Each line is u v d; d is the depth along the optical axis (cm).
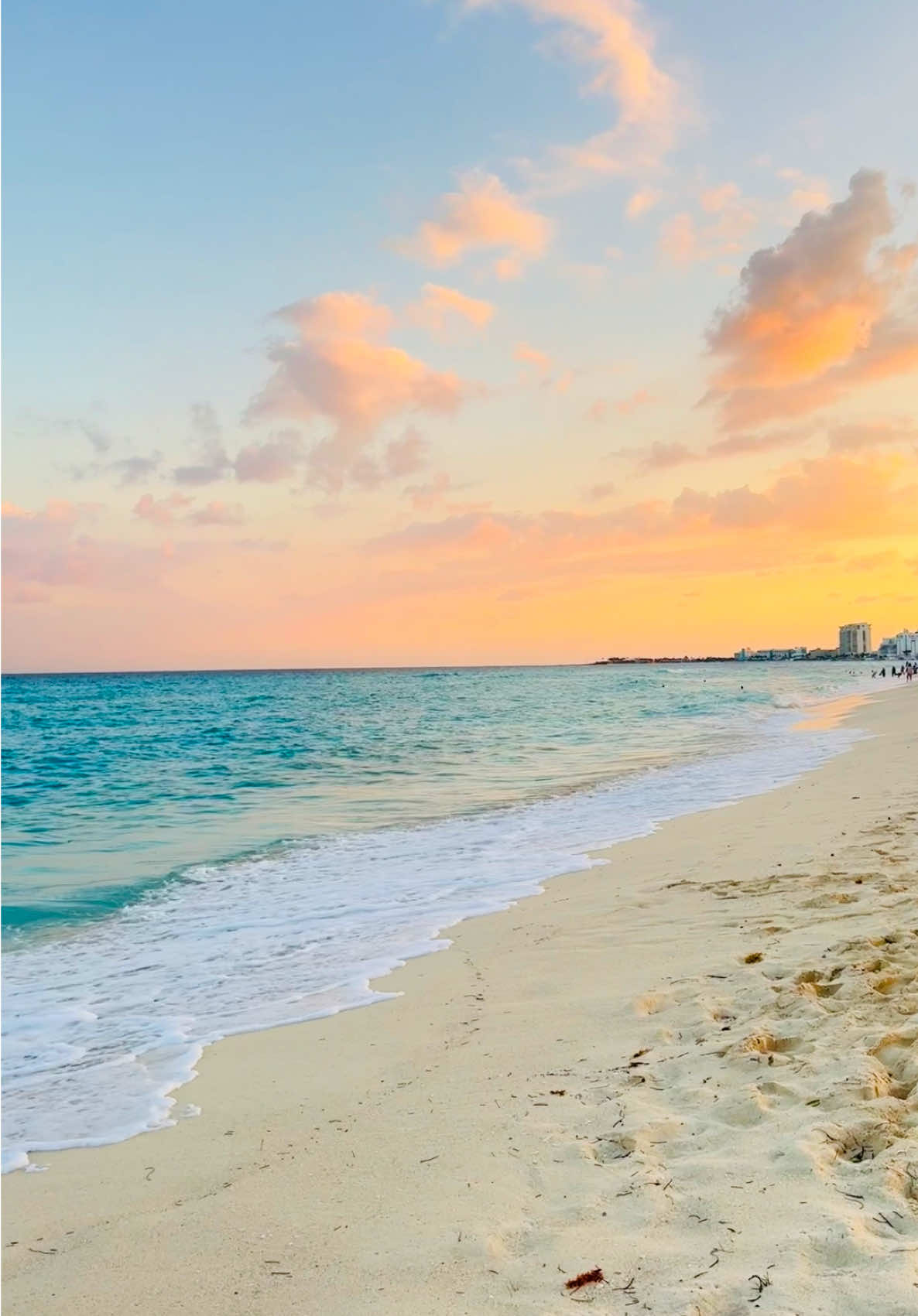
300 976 658
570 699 6256
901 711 3266
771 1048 426
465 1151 355
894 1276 243
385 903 873
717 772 1803
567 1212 300
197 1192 347
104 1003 629
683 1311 239
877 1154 319
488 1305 255
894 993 479
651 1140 346
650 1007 505
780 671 16938
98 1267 299
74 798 1783
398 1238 298
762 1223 279
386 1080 444
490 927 748
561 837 1169
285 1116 414
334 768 2208
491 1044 478
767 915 670
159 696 8181
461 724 3812
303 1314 263
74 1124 427
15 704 6694
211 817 1512
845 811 1116
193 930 826
